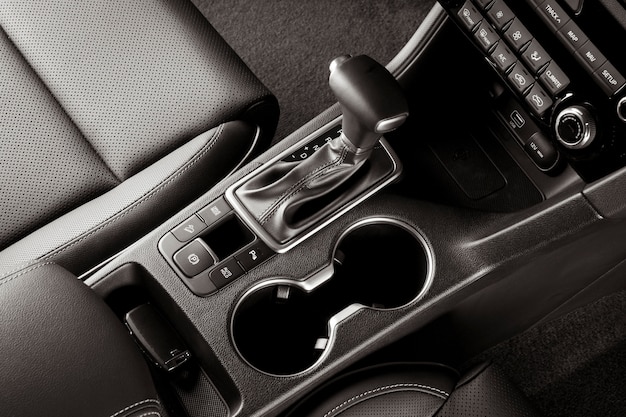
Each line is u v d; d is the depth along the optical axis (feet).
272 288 2.95
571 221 2.73
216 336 2.89
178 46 3.41
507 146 3.20
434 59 3.10
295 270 2.93
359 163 2.81
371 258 3.19
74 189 3.24
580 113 2.49
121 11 3.43
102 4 3.43
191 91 3.35
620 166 2.48
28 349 2.26
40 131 3.28
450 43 3.02
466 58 3.07
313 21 5.31
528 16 2.56
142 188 3.14
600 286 3.93
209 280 2.92
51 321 2.39
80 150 3.28
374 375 2.96
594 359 4.43
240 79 3.39
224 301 2.92
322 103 5.11
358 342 2.86
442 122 3.30
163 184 3.15
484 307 3.29
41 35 3.37
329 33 5.27
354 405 2.87
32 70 3.38
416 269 3.07
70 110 3.33
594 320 4.50
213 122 3.33
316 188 2.84
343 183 2.95
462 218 3.01
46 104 3.33
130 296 3.07
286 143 3.07
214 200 2.98
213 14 5.40
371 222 3.00
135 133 3.29
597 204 2.63
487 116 3.25
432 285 2.93
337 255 2.98
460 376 2.99
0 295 2.42
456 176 3.23
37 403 2.12
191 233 2.95
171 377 2.92
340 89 2.35
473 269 2.92
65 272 2.63
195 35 3.44
